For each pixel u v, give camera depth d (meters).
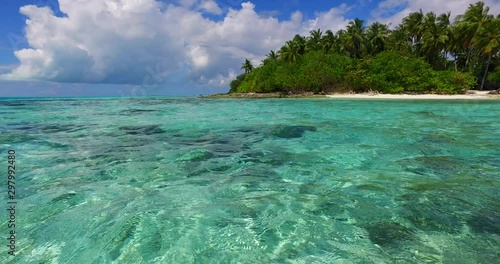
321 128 10.54
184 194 4.55
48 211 3.94
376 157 6.55
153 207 4.07
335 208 4.03
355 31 48.00
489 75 39.66
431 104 21.83
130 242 3.23
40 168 5.85
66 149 7.54
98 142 8.48
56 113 17.94
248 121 12.95
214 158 6.63
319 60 43.72
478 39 35.25
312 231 3.46
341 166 5.95
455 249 3.06
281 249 3.12
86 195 4.49
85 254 3.03
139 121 13.38
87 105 27.03
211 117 14.90
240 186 4.89
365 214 3.85
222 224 3.62
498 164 5.90
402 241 3.23
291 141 8.47
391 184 4.88
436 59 44.69
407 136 8.88
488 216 3.72
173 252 3.06
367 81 38.12
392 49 43.59
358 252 3.05
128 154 6.99
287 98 36.31
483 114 14.90
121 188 4.79
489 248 3.07
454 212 3.85
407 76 36.22
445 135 9.01
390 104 22.25
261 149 7.48
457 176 5.21
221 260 2.94
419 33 43.28
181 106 24.30
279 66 49.00
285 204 4.18
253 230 3.48
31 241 3.26
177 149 7.52
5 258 2.96
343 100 28.48
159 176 5.40
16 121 13.61
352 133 9.48
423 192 4.51
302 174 5.49
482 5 37.06
